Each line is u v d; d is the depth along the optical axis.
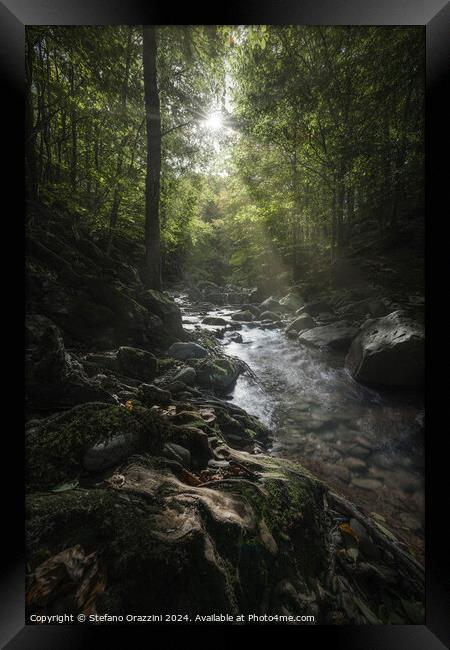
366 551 1.49
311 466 2.42
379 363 3.95
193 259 20.25
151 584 0.96
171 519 1.16
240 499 1.40
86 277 3.78
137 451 1.66
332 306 8.05
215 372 3.72
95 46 5.16
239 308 10.45
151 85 5.25
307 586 1.21
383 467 2.44
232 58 5.78
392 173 8.11
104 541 1.05
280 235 12.56
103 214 7.52
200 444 1.91
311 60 7.81
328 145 8.64
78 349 3.30
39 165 6.60
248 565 1.13
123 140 6.78
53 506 1.15
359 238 11.07
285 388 3.98
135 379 3.08
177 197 11.86
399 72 6.88
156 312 4.56
